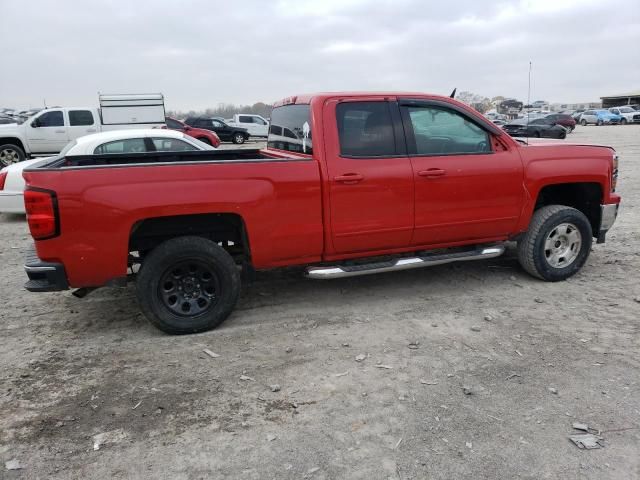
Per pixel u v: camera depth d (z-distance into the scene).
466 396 3.41
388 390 3.50
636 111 52.66
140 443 2.99
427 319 4.65
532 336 4.27
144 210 4.01
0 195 8.68
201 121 32.12
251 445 2.96
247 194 4.23
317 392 3.49
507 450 2.88
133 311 4.97
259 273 5.98
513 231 5.30
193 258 4.26
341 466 2.78
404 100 4.79
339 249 4.69
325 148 4.49
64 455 2.90
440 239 5.04
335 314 4.80
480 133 5.07
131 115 20.50
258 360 3.95
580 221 5.45
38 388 3.60
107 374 3.77
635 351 3.98
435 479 2.67
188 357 4.01
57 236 3.91
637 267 6.02
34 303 5.21
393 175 4.66
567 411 3.22
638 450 2.86
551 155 5.29
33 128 17.23
